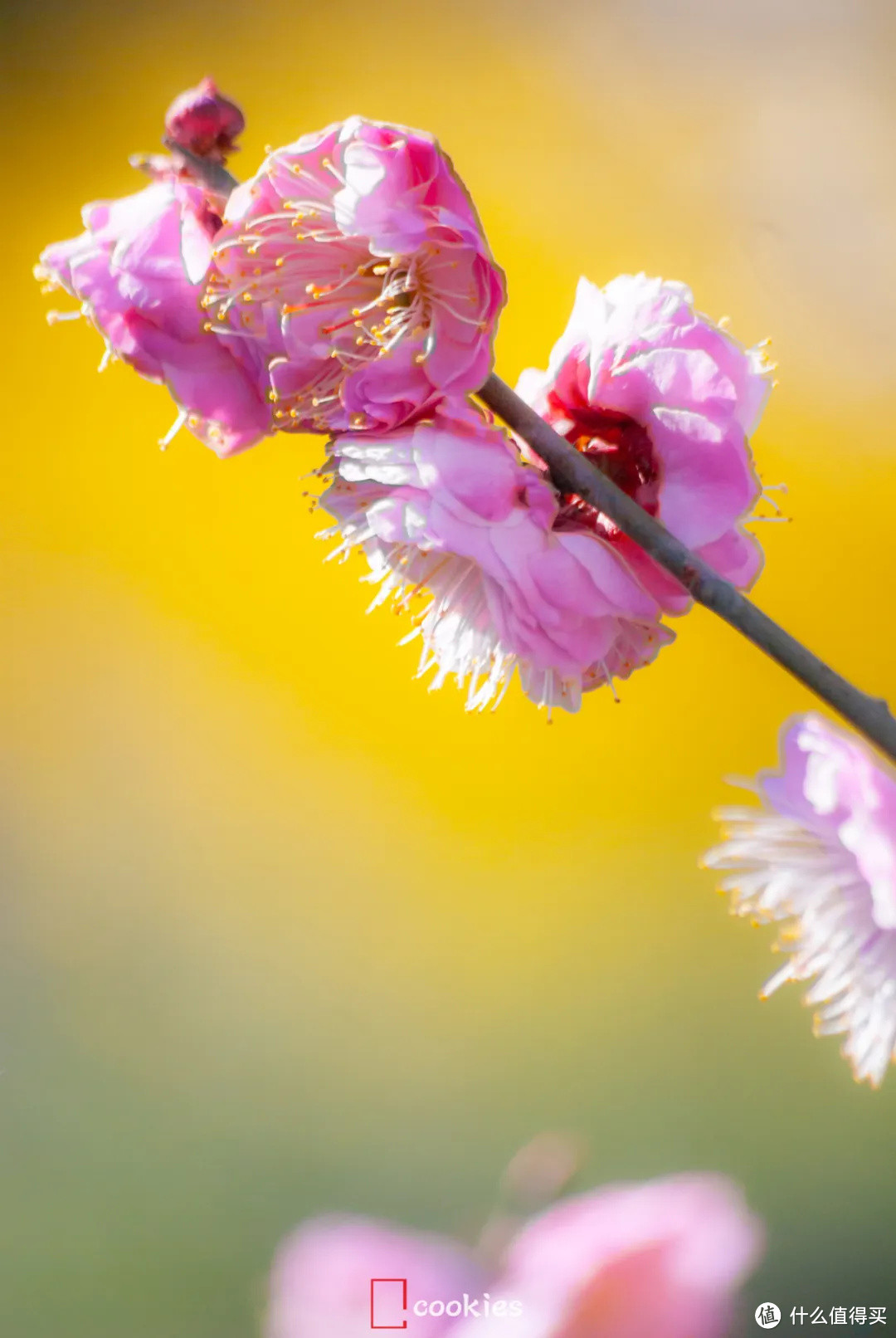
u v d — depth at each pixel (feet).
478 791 3.99
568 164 4.40
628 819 3.90
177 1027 3.44
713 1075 3.12
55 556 4.42
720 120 4.37
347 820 4.03
